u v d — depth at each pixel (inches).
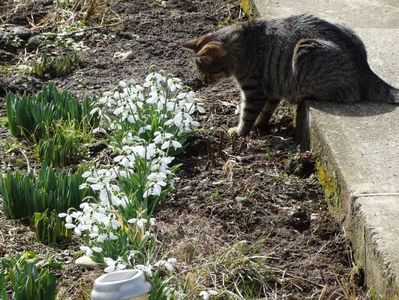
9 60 293.7
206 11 332.8
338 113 230.1
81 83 274.7
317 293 175.6
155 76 226.8
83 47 301.0
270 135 247.1
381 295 167.6
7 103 239.3
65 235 192.7
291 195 212.1
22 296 158.9
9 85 269.9
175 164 225.9
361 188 192.7
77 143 229.6
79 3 328.5
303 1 314.3
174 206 205.9
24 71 280.4
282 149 237.3
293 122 251.6
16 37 305.3
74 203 198.5
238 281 177.6
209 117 255.6
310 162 224.1
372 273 174.1
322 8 309.0
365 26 295.7
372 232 176.2
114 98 239.3
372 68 259.9
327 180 209.8
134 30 313.3
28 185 198.4
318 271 182.9
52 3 332.5
